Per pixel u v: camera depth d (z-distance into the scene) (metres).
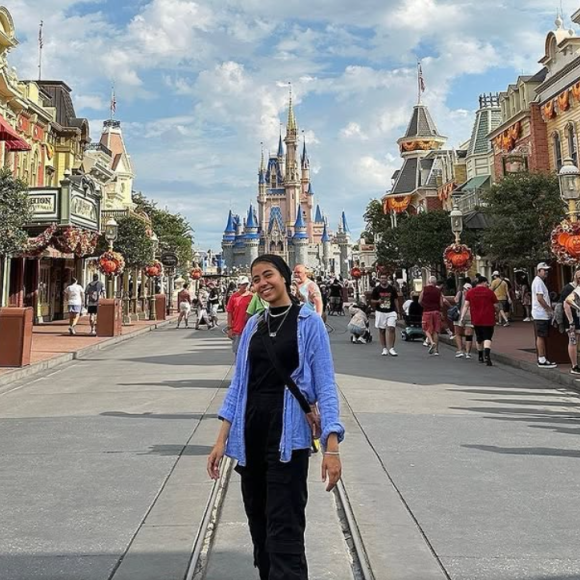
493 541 4.49
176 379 13.00
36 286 31.53
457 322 17.02
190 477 6.06
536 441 7.56
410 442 7.50
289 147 186.12
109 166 47.06
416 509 5.18
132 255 31.62
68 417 9.24
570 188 13.38
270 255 3.57
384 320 17.28
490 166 40.50
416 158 59.06
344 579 3.94
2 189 16.48
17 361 14.17
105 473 6.26
